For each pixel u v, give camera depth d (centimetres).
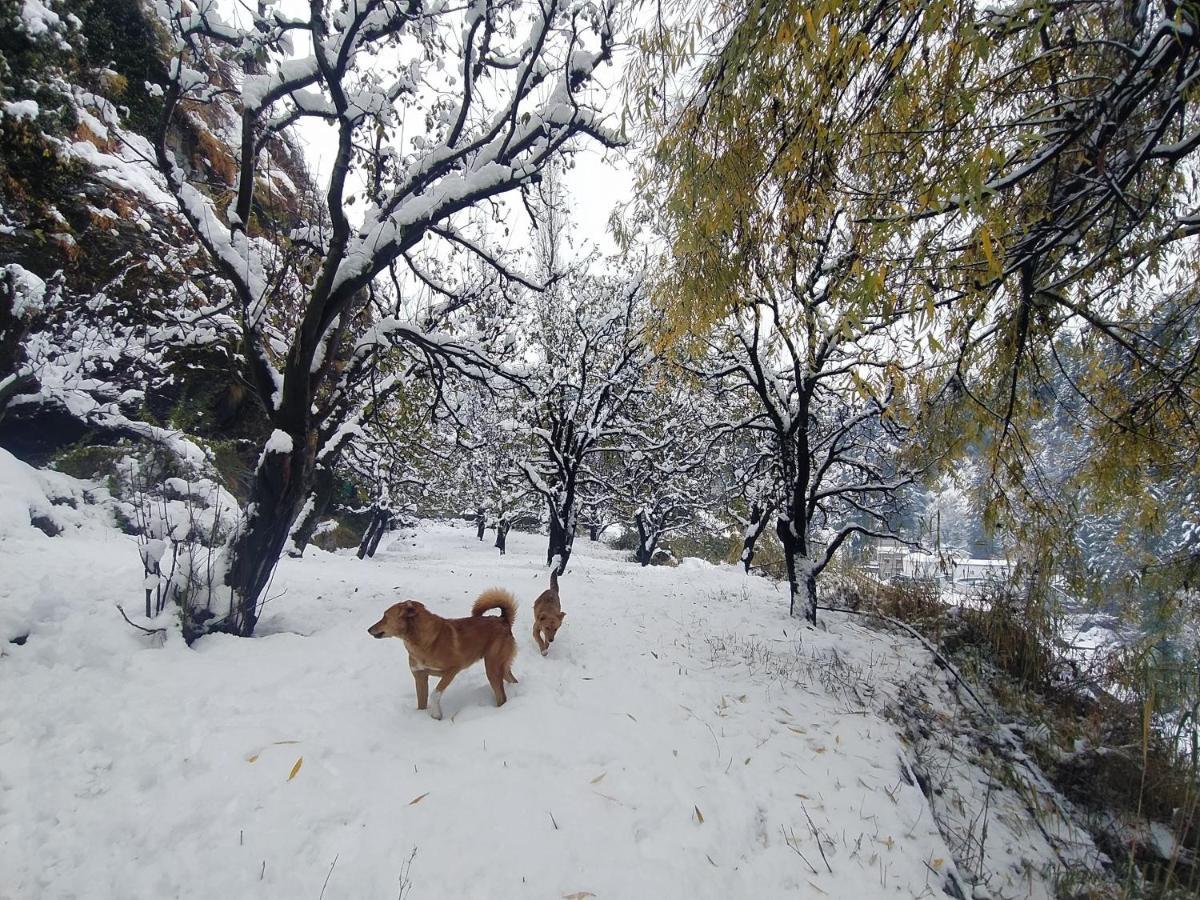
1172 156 358
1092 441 593
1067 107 376
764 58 438
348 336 1198
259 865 332
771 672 716
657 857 367
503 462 2033
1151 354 536
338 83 602
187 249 1327
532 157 735
